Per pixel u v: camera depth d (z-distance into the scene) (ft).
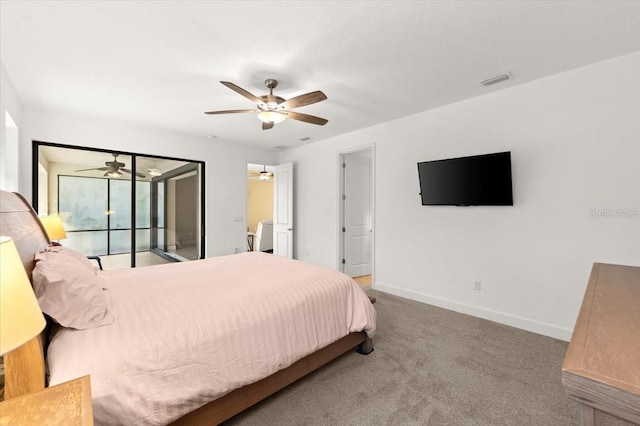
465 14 6.08
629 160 7.64
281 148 19.15
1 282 2.29
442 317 10.53
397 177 13.10
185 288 6.59
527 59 7.91
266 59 7.85
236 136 16.07
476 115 10.50
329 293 7.14
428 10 5.96
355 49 7.38
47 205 12.33
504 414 5.68
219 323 5.16
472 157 10.29
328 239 16.83
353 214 16.89
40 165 12.01
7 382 3.42
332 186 16.52
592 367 2.09
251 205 31.96
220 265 9.05
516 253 9.66
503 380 6.77
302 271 8.21
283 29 6.57
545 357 7.76
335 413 5.74
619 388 1.83
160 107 11.44
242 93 7.98
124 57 7.73
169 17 6.15
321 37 6.87
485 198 10.07
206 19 6.22
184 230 16.20
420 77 8.95
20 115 10.91
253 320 5.55
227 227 17.51
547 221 9.00
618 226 7.83
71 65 8.13
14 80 9.00
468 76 8.89
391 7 5.87
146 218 14.93
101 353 4.10
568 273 8.65
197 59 7.84
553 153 8.84
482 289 10.48
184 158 15.74
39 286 4.34
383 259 13.74
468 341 8.68
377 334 9.18
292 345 6.04
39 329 2.55
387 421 5.52
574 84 8.44
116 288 6.52
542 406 5.90
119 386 3.99
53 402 2.71
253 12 6.00
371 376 6.95
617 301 3.76
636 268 6.13
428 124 11.92
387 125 13.47
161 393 4.30
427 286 12.10
